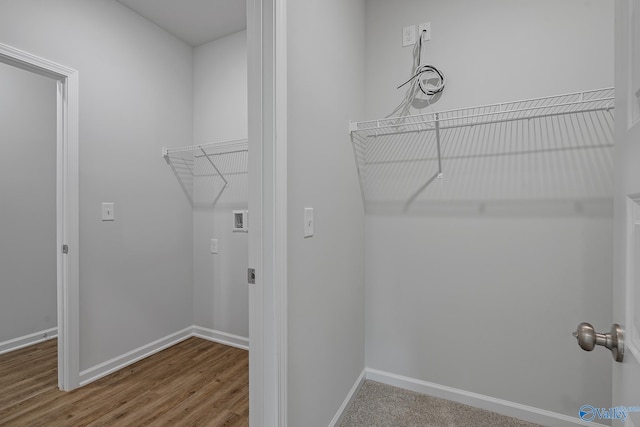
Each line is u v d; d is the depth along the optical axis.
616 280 0.68
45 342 2.66
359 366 1.89
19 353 2.45
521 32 1.59
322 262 1.44
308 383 1.32
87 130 2.01
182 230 2.71
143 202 2.38
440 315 1.80
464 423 1.58
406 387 1.88
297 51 1.23
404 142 1.87
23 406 1.76
